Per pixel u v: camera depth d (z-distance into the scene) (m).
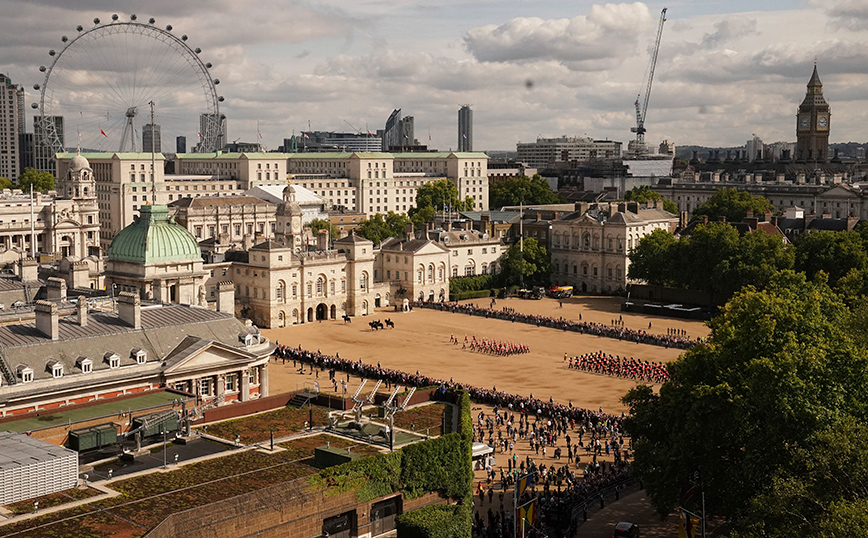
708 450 116.88
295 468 102.69
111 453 107.06
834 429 103.00
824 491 97.75
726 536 105.62
